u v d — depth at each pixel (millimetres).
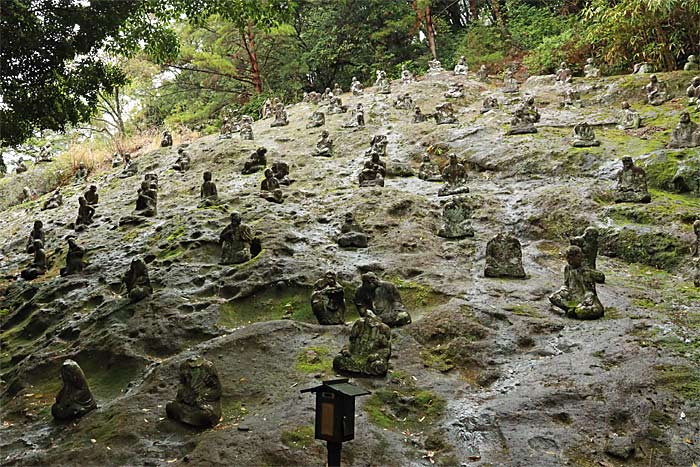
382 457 7191
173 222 15914
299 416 7824
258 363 9500
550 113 23344
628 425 7609
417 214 15734
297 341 10102
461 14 45906
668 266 12750
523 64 34062
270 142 24938
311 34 39688
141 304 11852
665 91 22656
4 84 13422
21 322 13062
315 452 7172
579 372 8742
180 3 16844
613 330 9930
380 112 26906
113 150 31297
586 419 7715
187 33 37625
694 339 9453
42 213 22672
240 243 13445
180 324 11031
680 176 15641
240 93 38719
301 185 18984
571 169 17609
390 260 13234
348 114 27703
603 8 26141
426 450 7441
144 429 7867
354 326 9227
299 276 12312
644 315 10477
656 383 8289
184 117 37344
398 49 40938
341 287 11102
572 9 37625
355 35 39781
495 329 10328
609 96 24281
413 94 29406
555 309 10945
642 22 25062
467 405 8258
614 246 13648
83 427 8227
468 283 12203
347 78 40594
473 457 7211
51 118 14391
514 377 9000
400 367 9281
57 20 13633
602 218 14547
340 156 22344
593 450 7191
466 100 27797
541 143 19359
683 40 25719
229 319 11312
